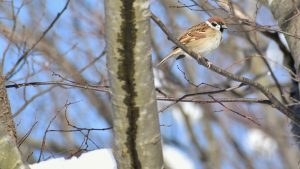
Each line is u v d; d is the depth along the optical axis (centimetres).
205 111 2038
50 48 1644
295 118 962
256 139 1906
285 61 1380
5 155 724
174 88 1841
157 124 691
